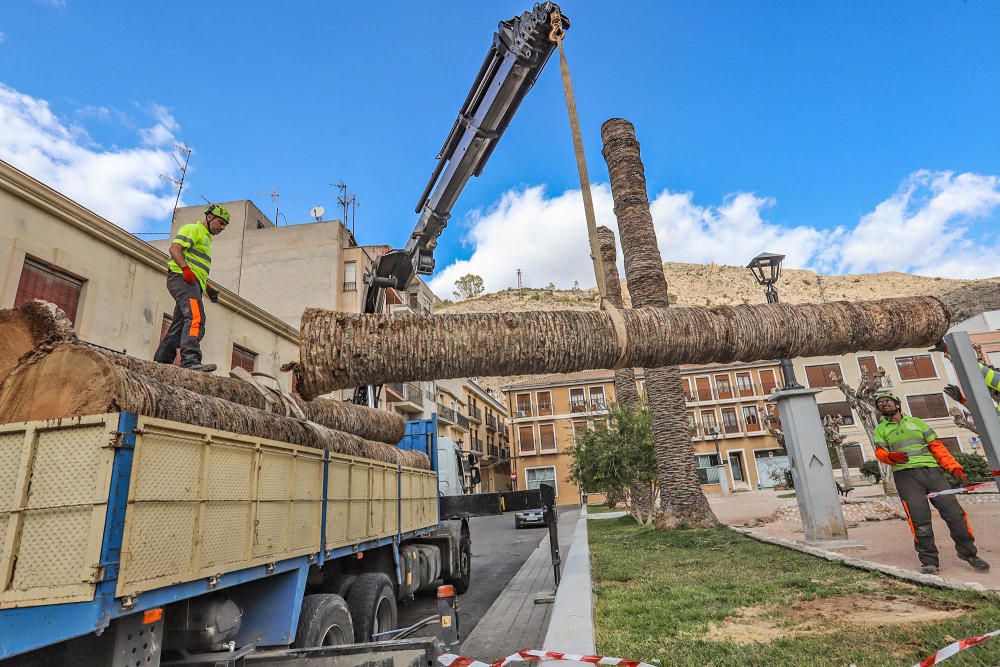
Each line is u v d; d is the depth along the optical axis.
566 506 40.69
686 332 3.52
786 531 9.38
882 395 5.73
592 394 44.28
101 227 10.08
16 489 2.24
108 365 2.53
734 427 40.50
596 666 3.20
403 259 8.84
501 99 6.75
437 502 7.69
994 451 2.56
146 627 2.43
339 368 3.33
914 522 5.36
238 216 24.27
